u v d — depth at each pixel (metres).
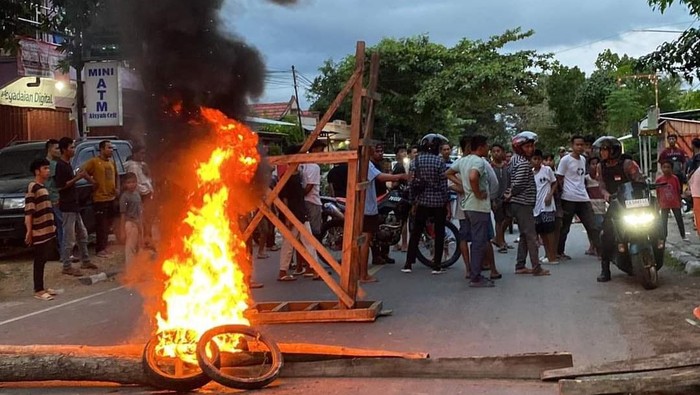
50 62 16.36
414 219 9.82
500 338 6.04
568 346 5.71
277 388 4.81
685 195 15.22
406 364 4.96
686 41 9.49
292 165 7.06
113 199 11.90
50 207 9.01
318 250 7.07
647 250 7.89
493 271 9.02
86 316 7.66
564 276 9.07
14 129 16.11
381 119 30.98
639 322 6.42
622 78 39.47
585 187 10.52
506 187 10.91
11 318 7.71
